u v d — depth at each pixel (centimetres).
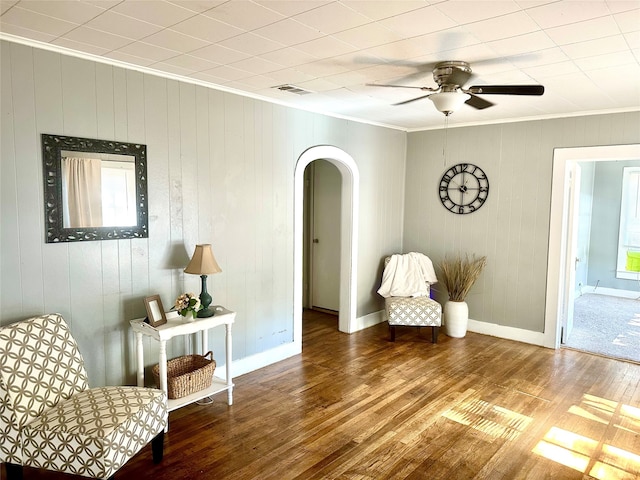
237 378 392
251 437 293
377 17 218
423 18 218
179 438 292
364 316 551
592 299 725
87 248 296
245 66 307
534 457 273
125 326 319
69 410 236
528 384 383
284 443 287
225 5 207
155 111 325
